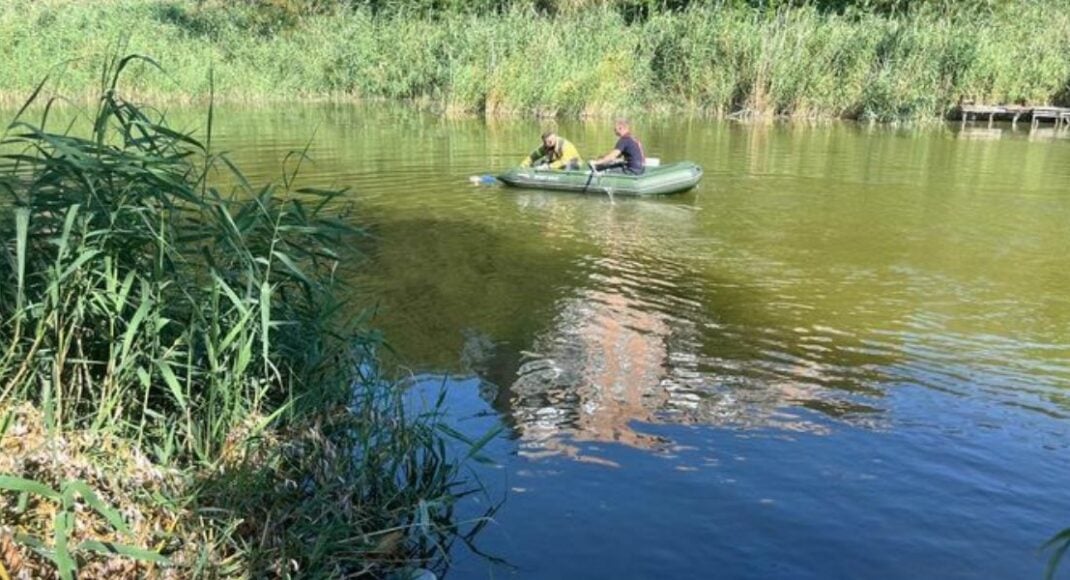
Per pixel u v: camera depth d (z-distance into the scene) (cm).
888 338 577
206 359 377
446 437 432
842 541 349
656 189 1045
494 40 2028
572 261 761
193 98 2114
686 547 344
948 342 573
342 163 1251
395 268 727
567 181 1070
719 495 381
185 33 2389
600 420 453
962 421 456
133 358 344
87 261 348
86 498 265
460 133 1627
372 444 382
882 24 2142
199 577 288
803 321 611
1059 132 1845
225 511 312
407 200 1006
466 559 335
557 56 1975
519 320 605
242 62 2283
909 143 1590
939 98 2067
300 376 396
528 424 448
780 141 1593
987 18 2294
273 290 389
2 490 271
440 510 365
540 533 352
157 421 354
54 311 327
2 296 351
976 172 1259
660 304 645
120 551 266
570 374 513
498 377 507
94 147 349
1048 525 362
